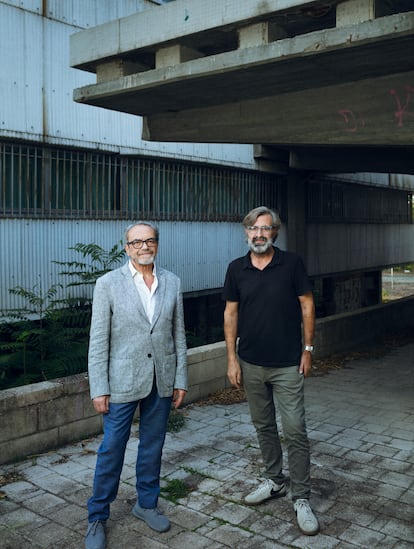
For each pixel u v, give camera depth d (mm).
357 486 3969
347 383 7141
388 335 10734
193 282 10531
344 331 9344
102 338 3199
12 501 3691
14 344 6332
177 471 4203
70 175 8172
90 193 8469
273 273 3443
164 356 3303
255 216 3414
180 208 10188
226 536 3266
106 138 8539
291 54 3994
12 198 7379
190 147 10062
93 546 3078
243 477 4090
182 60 4805
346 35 3729
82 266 7656
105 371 3193
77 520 3443
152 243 3229
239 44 4359
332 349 9008
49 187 7859
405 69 4453
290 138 5383
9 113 7215
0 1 7047
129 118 8883
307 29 4402
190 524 3404
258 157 11656
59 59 7836
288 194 13109
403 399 6359
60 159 8031
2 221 7254
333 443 4863
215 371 6363
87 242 8414
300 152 10109
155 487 3426
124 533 3295
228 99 5613
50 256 7867
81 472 4164
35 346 6754
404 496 3809
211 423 5352
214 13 4336
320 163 10234
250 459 4445
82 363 6527
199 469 4238
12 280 7363
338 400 6312
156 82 4875
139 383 3199
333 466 4340
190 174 10391
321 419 5574
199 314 11609
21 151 7500
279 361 3418
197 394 6113
